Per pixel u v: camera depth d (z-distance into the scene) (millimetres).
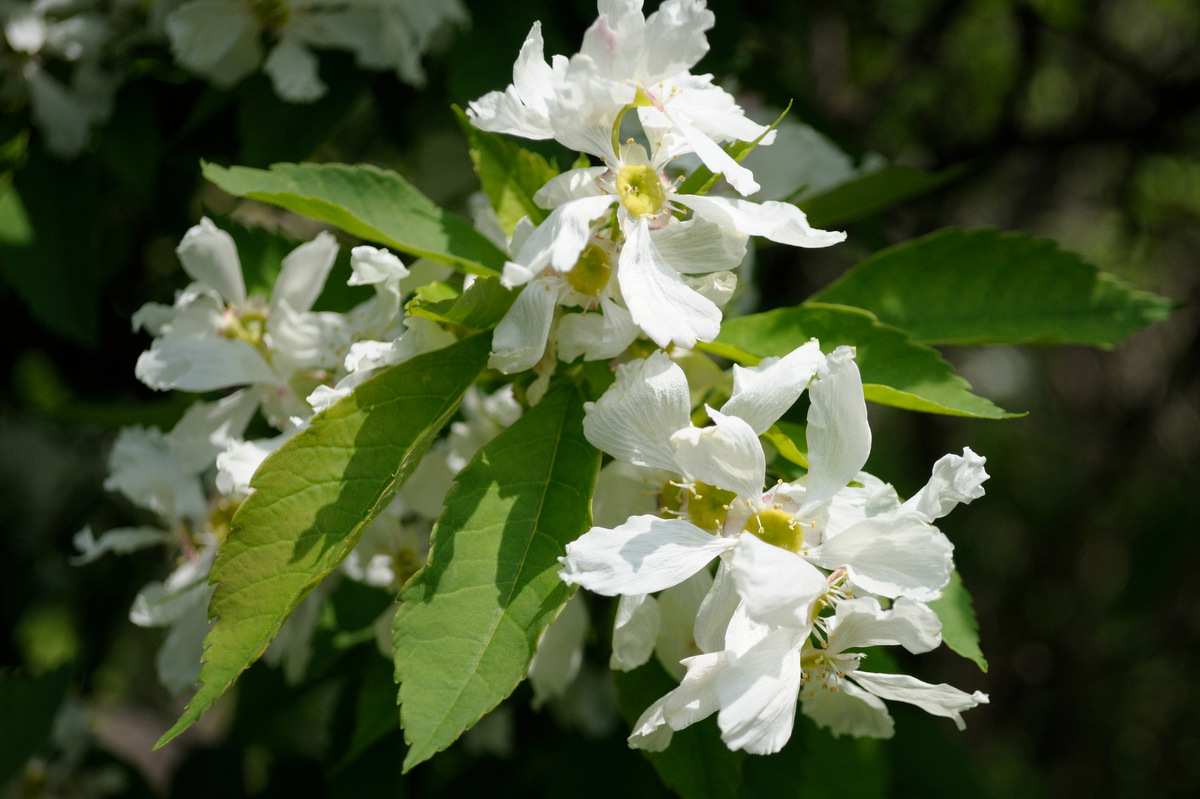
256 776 388
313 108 303
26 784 365
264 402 247
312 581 196
